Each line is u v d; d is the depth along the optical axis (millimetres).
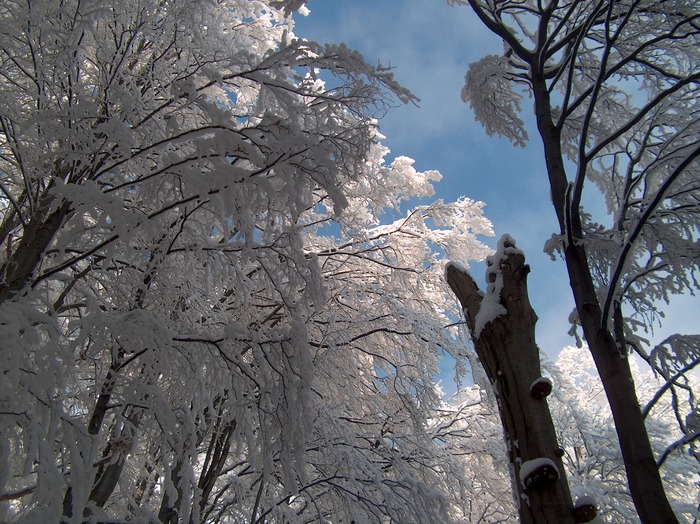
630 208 3689
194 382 3732
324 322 6613
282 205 3934
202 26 4027
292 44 3752
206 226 4234
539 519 2188
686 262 3418
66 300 4676
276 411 3744
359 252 7324
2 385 2463
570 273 3230
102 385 3572
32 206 3668
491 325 2666
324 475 6094
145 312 3488
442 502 6035
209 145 3490
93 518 3199
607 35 3145
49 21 3557
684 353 3250
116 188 3623
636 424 2623
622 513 8508
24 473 2518
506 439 2510
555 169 3725
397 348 7172
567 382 9273
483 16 4473
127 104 3576
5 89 3857
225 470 6082
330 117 3934
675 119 3941
